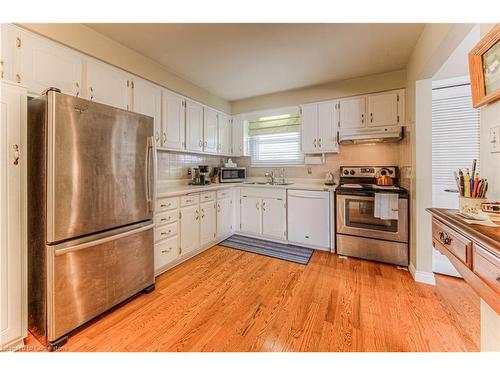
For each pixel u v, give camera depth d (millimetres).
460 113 2283
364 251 2676
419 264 2166
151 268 2045
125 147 1798
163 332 1512
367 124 2898
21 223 1368
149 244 2031
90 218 1561
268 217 3381
